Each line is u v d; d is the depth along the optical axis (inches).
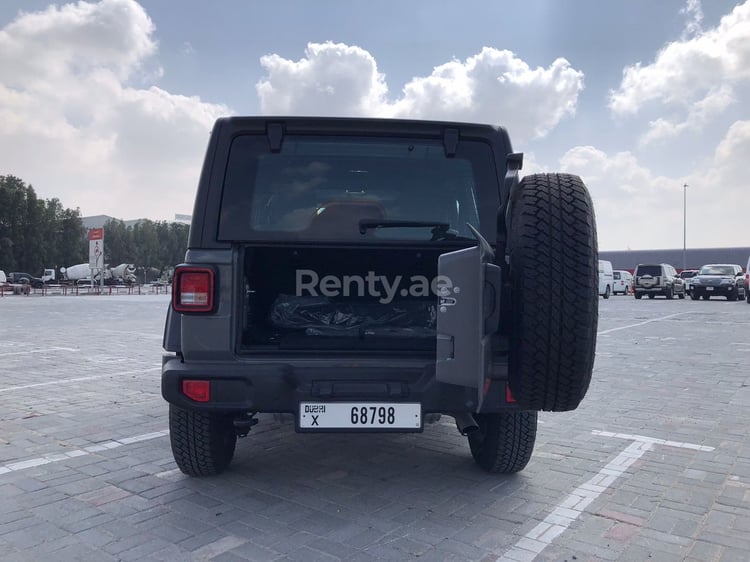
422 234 153.8
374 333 157.3
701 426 226.2
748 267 1105.4
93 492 158.6
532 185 134.9
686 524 140.6
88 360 386.3
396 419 137.6
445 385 137.3
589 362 126.5
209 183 146.3
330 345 148.0
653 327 619.8
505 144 157.0
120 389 292.0
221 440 163.3
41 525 138.6
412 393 137.3
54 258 3661.4
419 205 160.7
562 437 211.6
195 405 137.6
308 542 130.3
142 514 144.5
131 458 186.7
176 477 169.9
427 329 160.1
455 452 193.5
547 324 123.3
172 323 145.5
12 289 1852.9
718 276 1226.0
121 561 122.1
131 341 493.7
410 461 184.2
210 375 136.9
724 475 173.2
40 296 1590.8
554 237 125.2
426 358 142.2
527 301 124.6
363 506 149.7
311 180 158.2
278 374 137.0
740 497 156.8
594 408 255.3
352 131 153.6
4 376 327.9
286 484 164.6
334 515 144.3
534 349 124.4
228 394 137.4
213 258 141.3
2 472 173.9
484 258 126.3
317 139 154.8
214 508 148.1
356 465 180.5
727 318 737.6
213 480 167.5
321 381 137.6
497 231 140.2
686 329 597.3
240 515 144.0
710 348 451.2
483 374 124.3
